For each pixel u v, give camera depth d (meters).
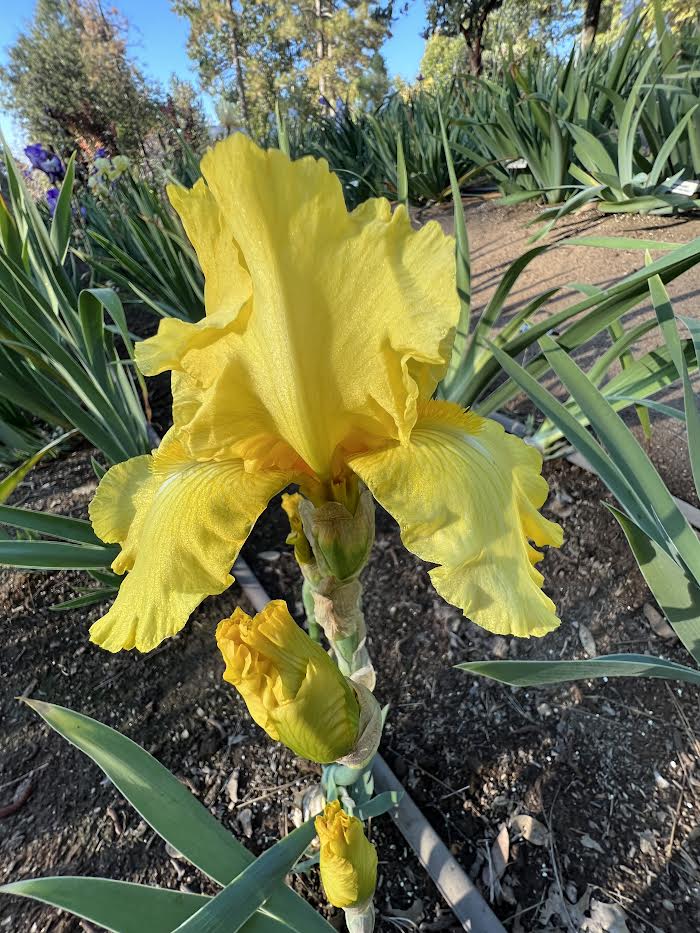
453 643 0.41
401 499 0.17
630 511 0.31
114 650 0.19
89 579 0.50
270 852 0.21
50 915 0.30
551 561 0.45
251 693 0.18
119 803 0.35
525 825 0.31
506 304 0.82
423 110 1.41
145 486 0.23
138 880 0.31
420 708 0.37
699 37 0.99
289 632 0.18
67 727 0.25
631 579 0.42
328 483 0.19
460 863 0.30
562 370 0.33
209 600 0.47
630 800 0.32
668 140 0.83
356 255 0.15
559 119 0.96
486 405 0.46
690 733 0.34
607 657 0.28
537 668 0.25
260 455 0.19
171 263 0.74
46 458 0.66
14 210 0.54
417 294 0.15
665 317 0.32
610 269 0.84
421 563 0.47
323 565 0.20
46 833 0.34
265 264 0.14
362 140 1.48
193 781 0.35
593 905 0.28
